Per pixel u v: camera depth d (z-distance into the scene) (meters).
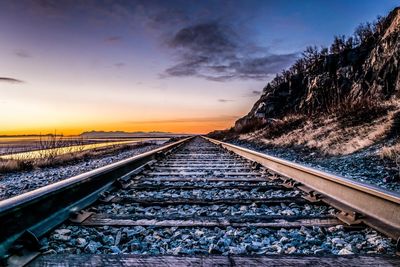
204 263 1.64
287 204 3.35
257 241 2.22
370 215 2.51
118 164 4.79
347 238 2.23
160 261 1.67
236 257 1.71
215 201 3.37
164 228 2.50
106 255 1.74
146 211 3.11
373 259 1.68
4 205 1.91
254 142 23.17
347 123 15.44
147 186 4.33
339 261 1.66
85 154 16.34
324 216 2.69
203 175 5.66
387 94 29.22
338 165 8.17
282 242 2.17
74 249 2.00
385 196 2.36
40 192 2.39
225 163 7.91
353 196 2.87
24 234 1.97
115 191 4.10
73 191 2.98
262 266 1.61
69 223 2.58
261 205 3.32
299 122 24.41
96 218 2.70
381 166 6.99
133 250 2.07
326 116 21.23
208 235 2.36
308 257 1.71
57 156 14.27
